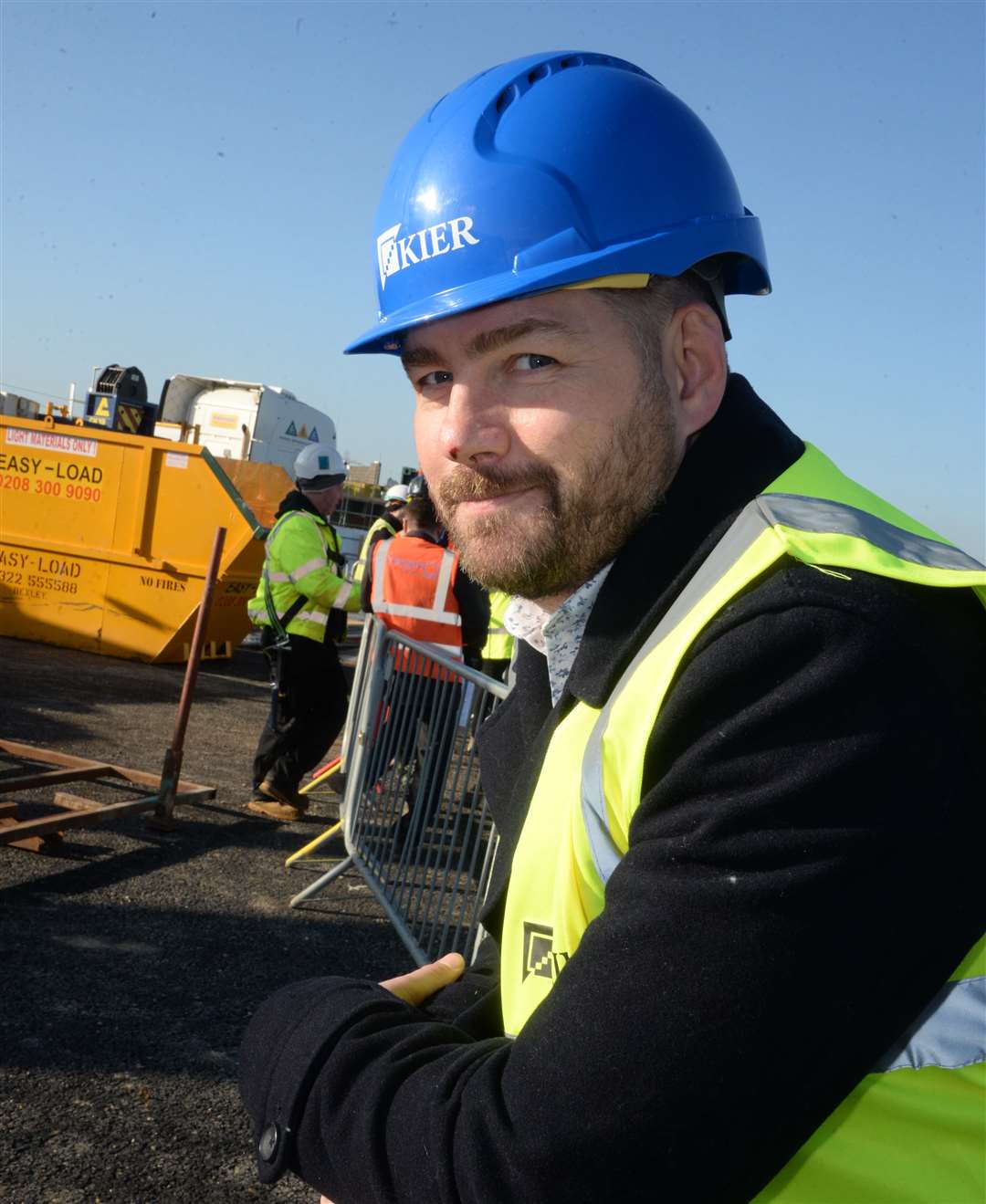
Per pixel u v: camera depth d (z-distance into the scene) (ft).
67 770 17.67
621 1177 2.34
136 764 22.72
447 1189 2.55
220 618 37.55
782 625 2.44
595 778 2.81
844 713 2.35
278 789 20.04
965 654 2.56
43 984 12.00
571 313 3.06
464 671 13.65
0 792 16.01
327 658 20.17
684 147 3.34
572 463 3.06
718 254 3.38
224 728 28.55
